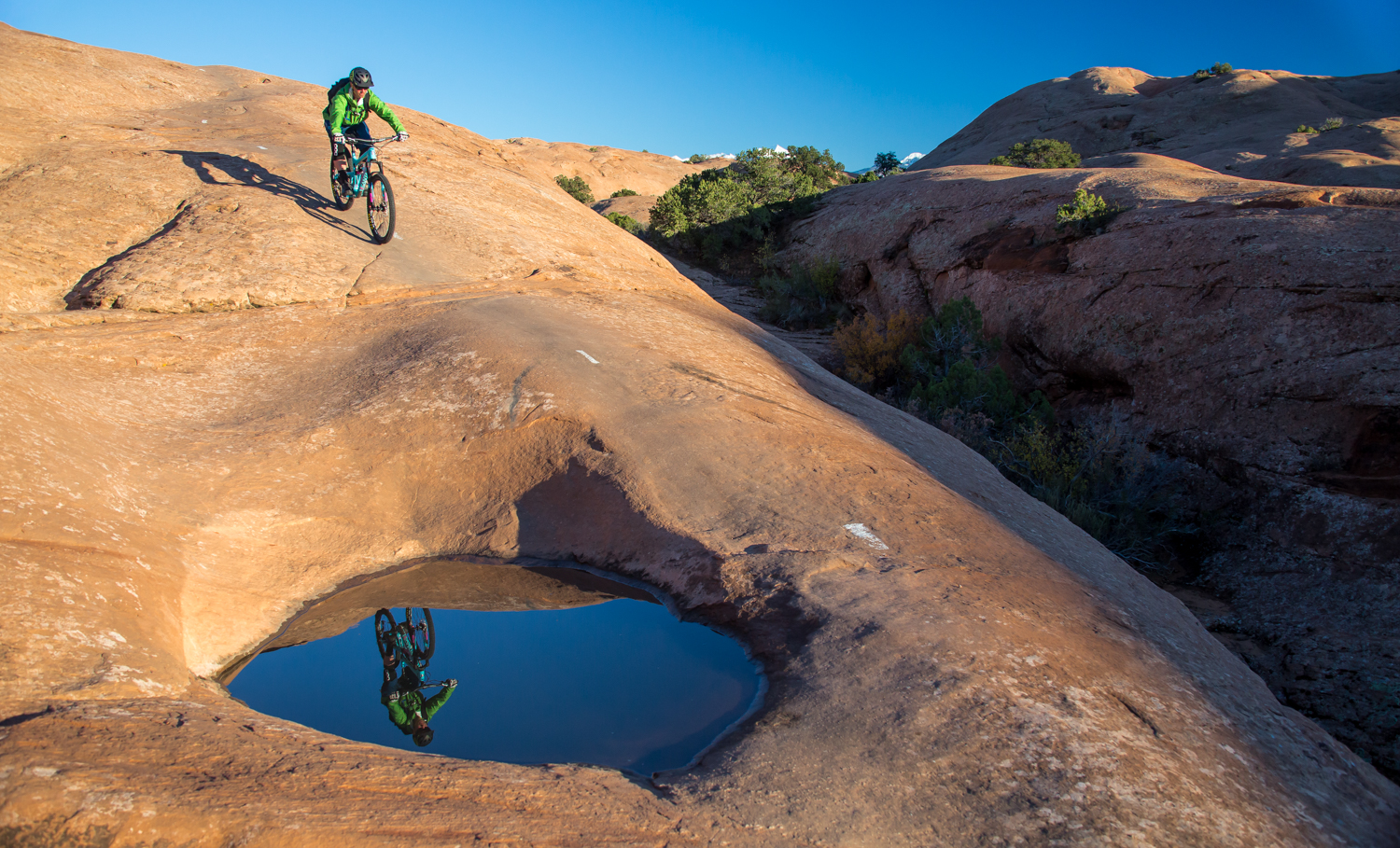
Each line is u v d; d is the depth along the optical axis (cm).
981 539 493
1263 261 972
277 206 1012
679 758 314
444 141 1672
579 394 623
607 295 1016
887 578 419
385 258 967
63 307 791
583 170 6400
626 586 481
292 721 336
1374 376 805
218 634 407
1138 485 910
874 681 330
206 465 518
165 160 1099
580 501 532
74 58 1566
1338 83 6069
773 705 328
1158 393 1031
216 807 221
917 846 244
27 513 375
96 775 225
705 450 568
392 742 335
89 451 468
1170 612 472
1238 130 4875
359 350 745
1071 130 5731
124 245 911
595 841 235
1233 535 837
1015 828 249
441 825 233
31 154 1068
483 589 489
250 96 1711
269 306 823
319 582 476
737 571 441
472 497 551
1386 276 856
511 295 927
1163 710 329
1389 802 301
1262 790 287
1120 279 1157
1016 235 1465
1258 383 909
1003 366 1347
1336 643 637
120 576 378
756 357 884
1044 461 912
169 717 283
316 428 584
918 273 1714
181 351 693
